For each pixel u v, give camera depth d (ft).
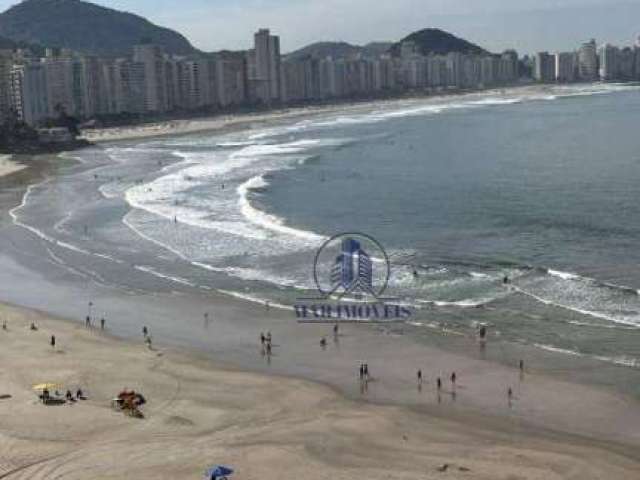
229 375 149.89
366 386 143.43
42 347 167.73
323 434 120.78
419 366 151.74
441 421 126.72
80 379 147.74
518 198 327.88
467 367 150.00
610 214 285.84
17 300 210.59
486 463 109.91
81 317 193.16
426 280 207.62
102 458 112.27
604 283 198.70
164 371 152.66
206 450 114.21
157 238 274.77
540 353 154.71
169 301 201.77
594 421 125.39
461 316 178.40
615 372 144.05
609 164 421.59
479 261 225.76
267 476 105.81
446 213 302.66
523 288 197.16
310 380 147.33
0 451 115.44
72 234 288.92
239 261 237.04
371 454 113.39
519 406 132.05
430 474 106.11
